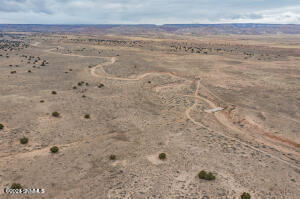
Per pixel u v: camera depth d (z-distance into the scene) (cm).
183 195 2412
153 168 2933
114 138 3828
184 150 3428
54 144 3481
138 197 2372
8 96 5528
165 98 6341
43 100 5412
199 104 5912
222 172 2870
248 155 3350
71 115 4688
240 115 5181
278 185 2645
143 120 4678
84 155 3216
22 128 3912
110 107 5362
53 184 2552
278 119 4903
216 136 4012
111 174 2788
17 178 2612
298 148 3794
